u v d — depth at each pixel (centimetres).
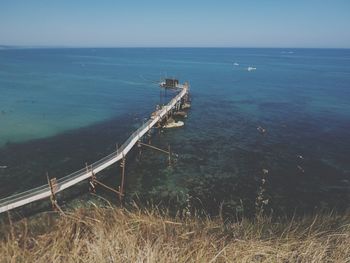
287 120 5422
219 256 514
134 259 495
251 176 3148
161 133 4575
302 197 2764
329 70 15550
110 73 12700
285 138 4403
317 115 5806
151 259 484
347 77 12344
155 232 601
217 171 3253
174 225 638
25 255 514
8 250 525
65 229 593
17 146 3869
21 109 5838
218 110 6144
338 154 3812
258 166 3403
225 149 3922
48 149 3809
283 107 6500
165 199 2700
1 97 6912
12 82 9288
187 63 19750
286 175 3191
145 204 2619
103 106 6341
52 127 4753
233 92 8369
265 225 669
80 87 8788
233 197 2734
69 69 14038
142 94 7912
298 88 9288
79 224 611
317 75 12988
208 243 554
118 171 3247
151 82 10169
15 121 5009
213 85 9644
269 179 3089
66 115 5519
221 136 4466
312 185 2984
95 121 5181
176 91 8444
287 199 2722
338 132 4728
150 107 6338
